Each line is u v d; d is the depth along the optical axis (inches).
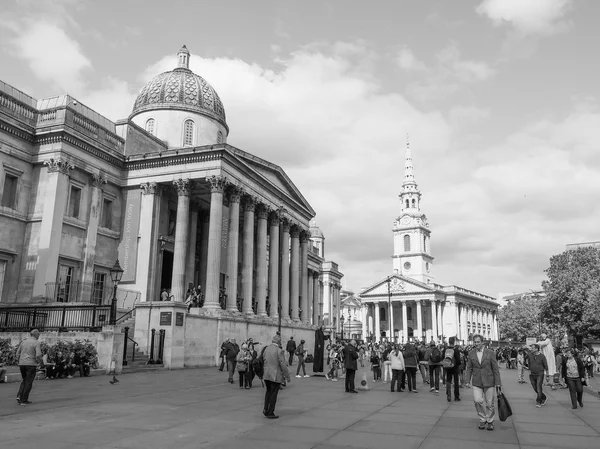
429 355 903.1
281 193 1974.7
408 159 5821.9
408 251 5551.2
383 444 412.5
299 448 389.1
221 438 420.2
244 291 1697.8
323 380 1075.3
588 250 2960.1
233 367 911.0
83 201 1471.5
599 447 419.2
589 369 1411.2
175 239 1518.2
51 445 381.4
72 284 1416.1
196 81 1999.3
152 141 1784.0
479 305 5895.7
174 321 1220.5
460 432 478.3
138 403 612.4
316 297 2903.5
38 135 1397.6
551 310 2938.0
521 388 1056.8
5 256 1318.9
